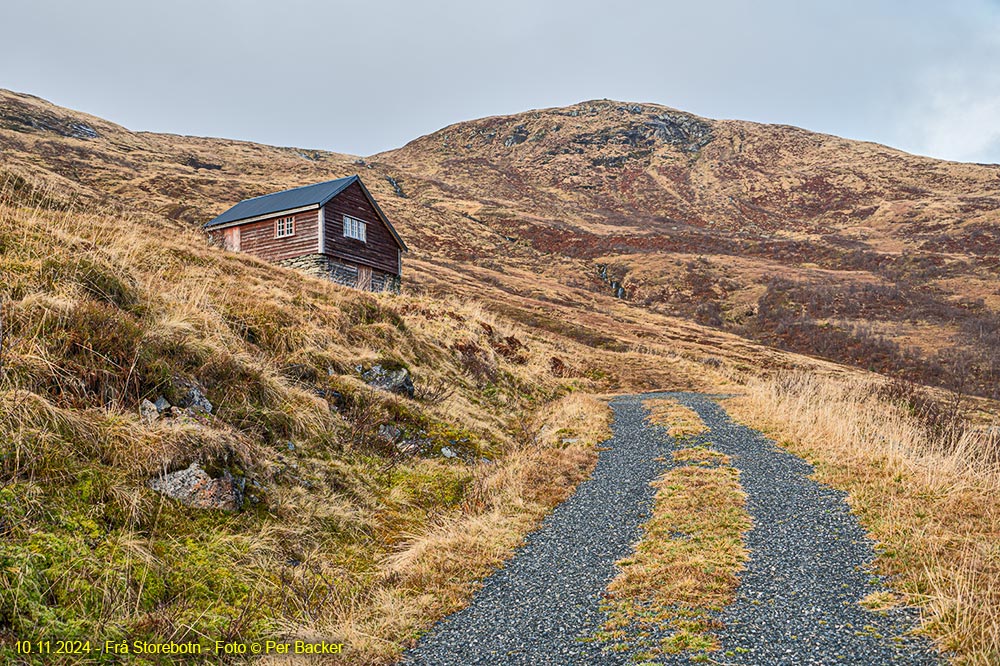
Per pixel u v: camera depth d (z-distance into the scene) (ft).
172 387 29.94
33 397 23.53
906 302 316.19
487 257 362.94
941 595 21.01
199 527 24.34
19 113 402.31
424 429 44.60
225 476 26.78
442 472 39.40
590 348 144.56
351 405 42.06
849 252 419.54
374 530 30.83
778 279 346.95
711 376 115.44
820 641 19.83
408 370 52.49
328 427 37.60
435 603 24.52
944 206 575.79
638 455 47.50
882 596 22.68
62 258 33.71
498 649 20.92
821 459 42.06
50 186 59.11
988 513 29.63
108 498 22.82
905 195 654.53
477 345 73.56
